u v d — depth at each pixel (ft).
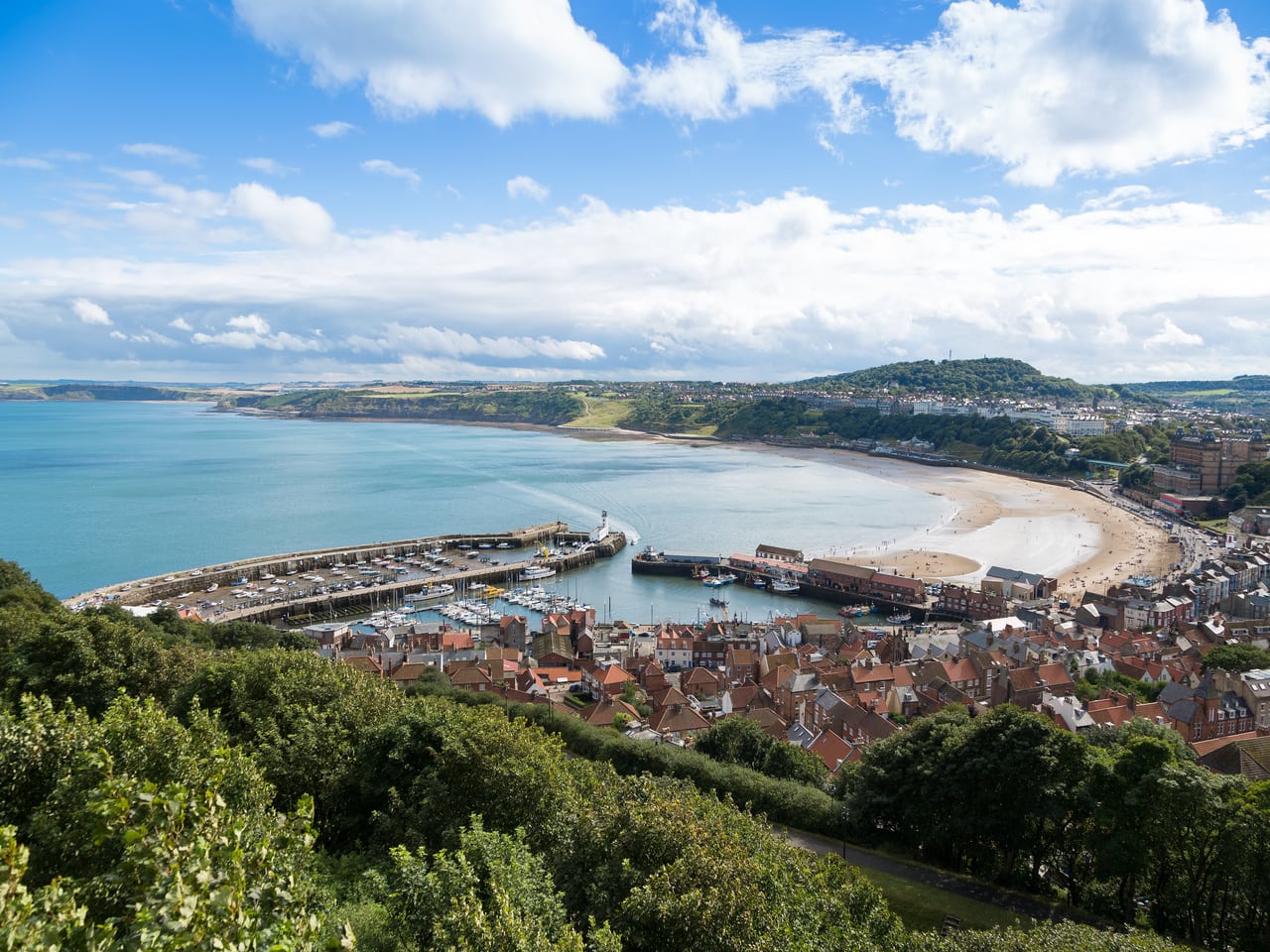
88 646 221.25
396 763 175.52
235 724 190.39
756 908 124.67
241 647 431.84
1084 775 206.18
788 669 442.50
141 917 69.67
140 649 226.99
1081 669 466.29
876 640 547.49
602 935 110.32
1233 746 298.15
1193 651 499.51
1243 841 180.55
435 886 113.29
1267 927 180.65
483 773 160.35
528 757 165.27
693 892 119.55
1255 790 196.24
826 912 135.85
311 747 171.83
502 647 509.76
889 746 247.70
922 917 188.44
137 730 129.39
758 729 318.45
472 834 130.21
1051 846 209.56
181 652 237.04
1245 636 542.98
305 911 82.53
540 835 152.66
